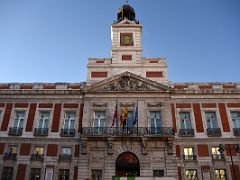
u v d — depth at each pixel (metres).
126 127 30.81
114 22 40.75
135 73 35.16
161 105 32.56
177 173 28.92
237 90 33.41
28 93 34.19
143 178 22.72
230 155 27.14
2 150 31.09
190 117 32.41
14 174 29.81
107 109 32.50
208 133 31.17
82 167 29.36
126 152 30.03
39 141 31.41
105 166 29.30
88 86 33.59
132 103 32.78
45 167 30.06
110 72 35.31
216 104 33.03
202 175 29.17
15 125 32.78
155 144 30.09
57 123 32.44
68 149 31.06
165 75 34.94
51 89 34.44
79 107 33.31
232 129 31.48
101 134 29.89
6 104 33.88
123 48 37.03
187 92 33.44
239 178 28.98
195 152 30.31
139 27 38.75
